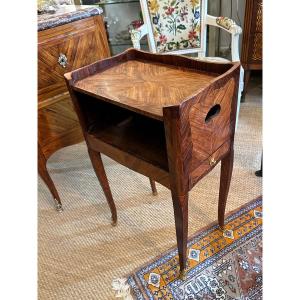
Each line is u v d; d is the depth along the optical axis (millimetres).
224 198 1022
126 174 1512
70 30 1105
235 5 2018
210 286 958
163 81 843
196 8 1490
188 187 755
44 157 1203
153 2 1463
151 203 1320
